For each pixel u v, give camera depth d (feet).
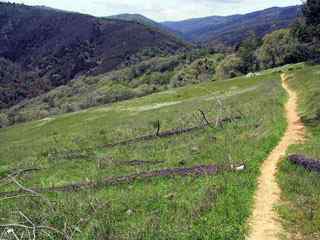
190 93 302.66
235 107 178.60
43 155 164.25
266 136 107.04
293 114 140.67
